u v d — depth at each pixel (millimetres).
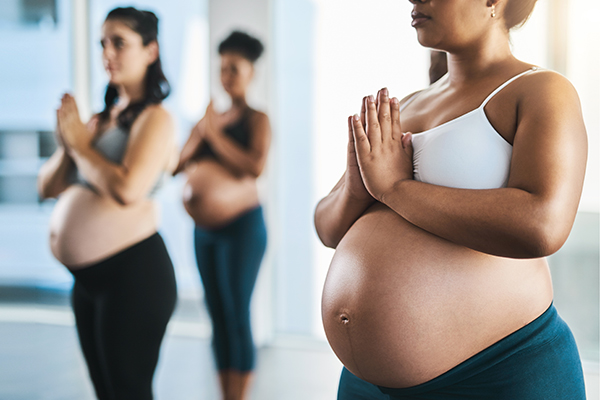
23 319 3303
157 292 1336
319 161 2982
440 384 703
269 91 2902
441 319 682
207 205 2051
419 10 731
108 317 1300
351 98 2828
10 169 3609
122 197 1258
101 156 1298
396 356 706
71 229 1284
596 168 2422
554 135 604
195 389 2209
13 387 2215
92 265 1288
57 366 2488
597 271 2494
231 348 2000
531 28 2416
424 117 797
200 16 3104
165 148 1339
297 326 3111
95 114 1456
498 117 676
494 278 682
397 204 701
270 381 2346
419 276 693
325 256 3082
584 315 2523
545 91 631
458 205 639
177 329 3096
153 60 1363
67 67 3436
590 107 2398
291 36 2938
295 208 3078
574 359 711
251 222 2100
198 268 2115
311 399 2137
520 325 690
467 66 751
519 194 606
